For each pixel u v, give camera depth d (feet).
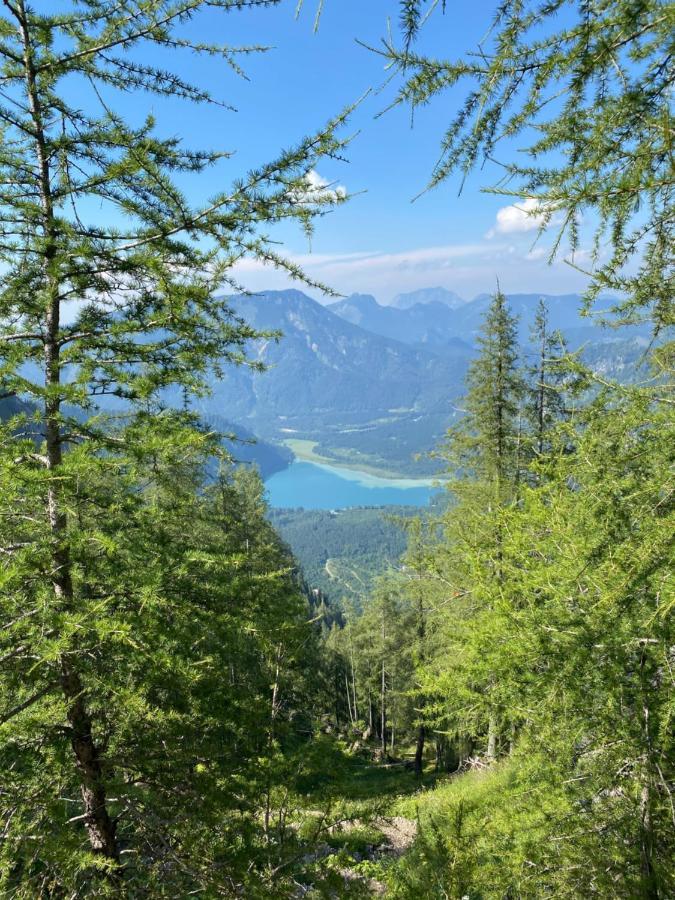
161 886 14.94
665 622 11.89
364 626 101.30
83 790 16.37
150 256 14.40
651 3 4.98
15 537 13.47
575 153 6.26
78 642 13.04
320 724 20.51
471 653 19.70
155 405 17.30
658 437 9.42
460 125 6.34
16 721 13.85
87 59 14.74
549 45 5.64
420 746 76.69
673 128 5.48
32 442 13.21
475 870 13.55
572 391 11.99
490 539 27.04
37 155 15.72
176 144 15.48
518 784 18.10
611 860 14.39
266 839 17.01
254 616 17.33
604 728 15.19
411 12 5.27
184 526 18.07
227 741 16.62
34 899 12.64
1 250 15.29
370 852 26.32
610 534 9.98
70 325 16.72
